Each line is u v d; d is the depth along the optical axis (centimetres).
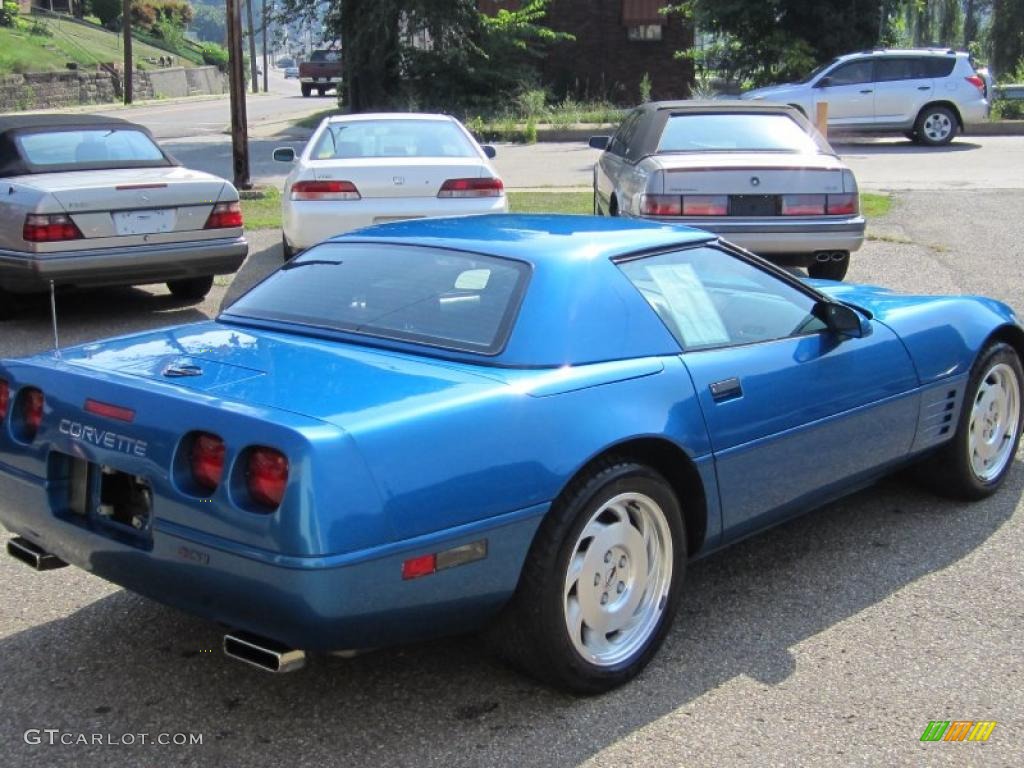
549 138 2545
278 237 1240
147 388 324
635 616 362
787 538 478
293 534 283
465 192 932
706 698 347
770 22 2641
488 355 346
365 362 347
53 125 898
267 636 303
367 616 296
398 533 294
